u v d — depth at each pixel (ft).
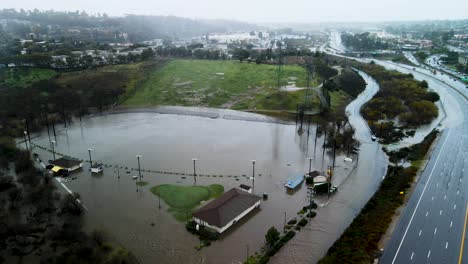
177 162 337.52
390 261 189.37
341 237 214.69
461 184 285.02
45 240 212.23
